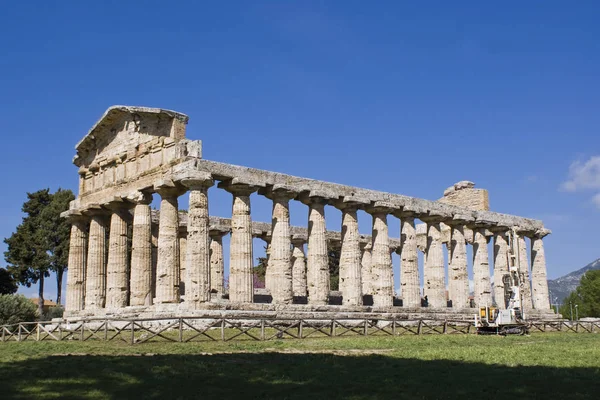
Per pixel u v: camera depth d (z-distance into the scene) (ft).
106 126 174.40
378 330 150.61
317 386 69.00
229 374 75.97
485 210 234.38
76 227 184.55
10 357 93.25
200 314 138.82
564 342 126.62
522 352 101.24
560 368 82.33
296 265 234.17
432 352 99.55
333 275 345.31
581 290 408.26
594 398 62.75
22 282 286.87
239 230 155.63
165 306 145.38
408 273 193.06
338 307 168.55
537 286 242.37
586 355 97.81
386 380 72.18
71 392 66.33
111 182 171.73
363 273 239.09
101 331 141.38
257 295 204.33
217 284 200.75
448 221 211.20
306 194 171.73
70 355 93.76
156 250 188.75
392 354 97.09
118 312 156.56
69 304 179.93
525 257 237.04
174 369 78.95
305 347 106.73
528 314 225.56
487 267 220.02
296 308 158.92
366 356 94.43
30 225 290.76
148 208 161.68
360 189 182.19
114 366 80.89
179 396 64.85
